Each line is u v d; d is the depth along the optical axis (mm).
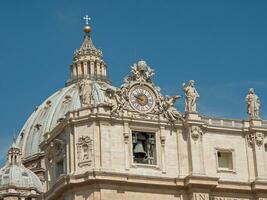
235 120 109562
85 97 105750
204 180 102938
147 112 105000
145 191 101188
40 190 185875
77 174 100375
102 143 100938
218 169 106312
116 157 101250
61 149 106500
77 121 102812
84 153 101438
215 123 108250
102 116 101812
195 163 103938
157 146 104188
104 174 99062
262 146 109000
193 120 105438
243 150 108625
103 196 98438
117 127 102625
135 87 105312
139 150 103125
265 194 106500
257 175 107375
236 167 107375
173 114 106000
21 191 184375
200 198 102375
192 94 106875
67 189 100688
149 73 106812
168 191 102375
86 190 99250
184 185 102875
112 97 103812
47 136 113938
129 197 100062
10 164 193250
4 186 184250
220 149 107250
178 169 104062
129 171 101250
